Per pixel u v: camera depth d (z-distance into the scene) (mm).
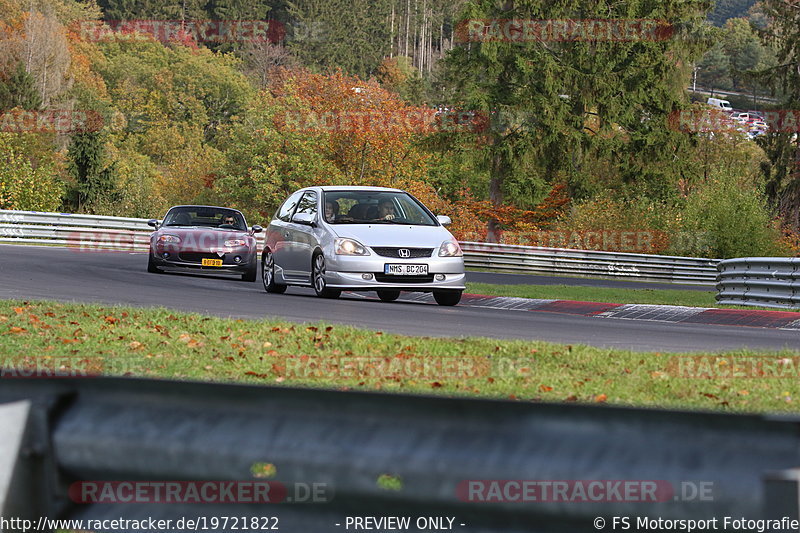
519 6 199875
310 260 55375
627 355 32000
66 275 64500
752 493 8000
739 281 68375
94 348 30906
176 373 26688
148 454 9570
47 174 165000
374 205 56719
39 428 9703
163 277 68688
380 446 9055
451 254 53844
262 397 9477
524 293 77125
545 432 8711
